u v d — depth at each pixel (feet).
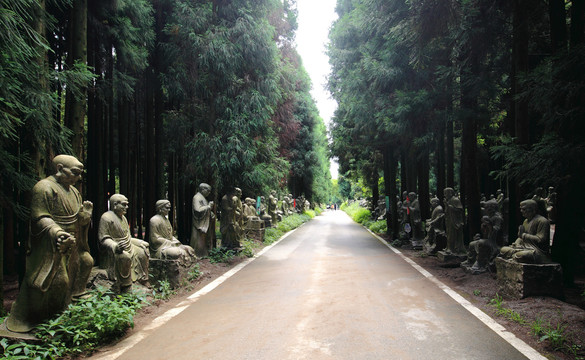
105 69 32.07
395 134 46.68
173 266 24.59
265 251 44.68
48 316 15.43
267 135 44.29
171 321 18.44
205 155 38.17
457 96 35.76
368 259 37.86
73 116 23.30
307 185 122.83
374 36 47.19
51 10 25.75
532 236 21.54
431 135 38.93
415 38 30.78
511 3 27.96
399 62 37.83
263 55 40.11
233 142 38.09
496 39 31.53
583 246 30.42
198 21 36.96
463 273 28.89
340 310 19.88
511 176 22.79
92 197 30.91
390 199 63.05
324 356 13.97
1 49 14.88
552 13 25.21
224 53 36.70
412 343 15.14
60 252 15.25
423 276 28.99
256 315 19.24
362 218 99.86
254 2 41.11
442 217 39.93
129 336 16.42
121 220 21.77
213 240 39.40
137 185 48.44
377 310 19.83
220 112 39.75
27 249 15.37
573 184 22.26
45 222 15.08
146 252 23.08
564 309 17.99
